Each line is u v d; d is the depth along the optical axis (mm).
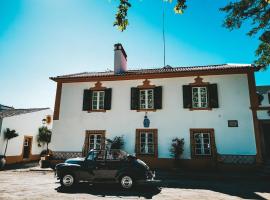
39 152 23438
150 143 15773
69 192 8758
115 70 18609
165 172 13695
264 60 13312
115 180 9453
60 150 16953
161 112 15875
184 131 15195
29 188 9477
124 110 16578
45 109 24703
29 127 21906
